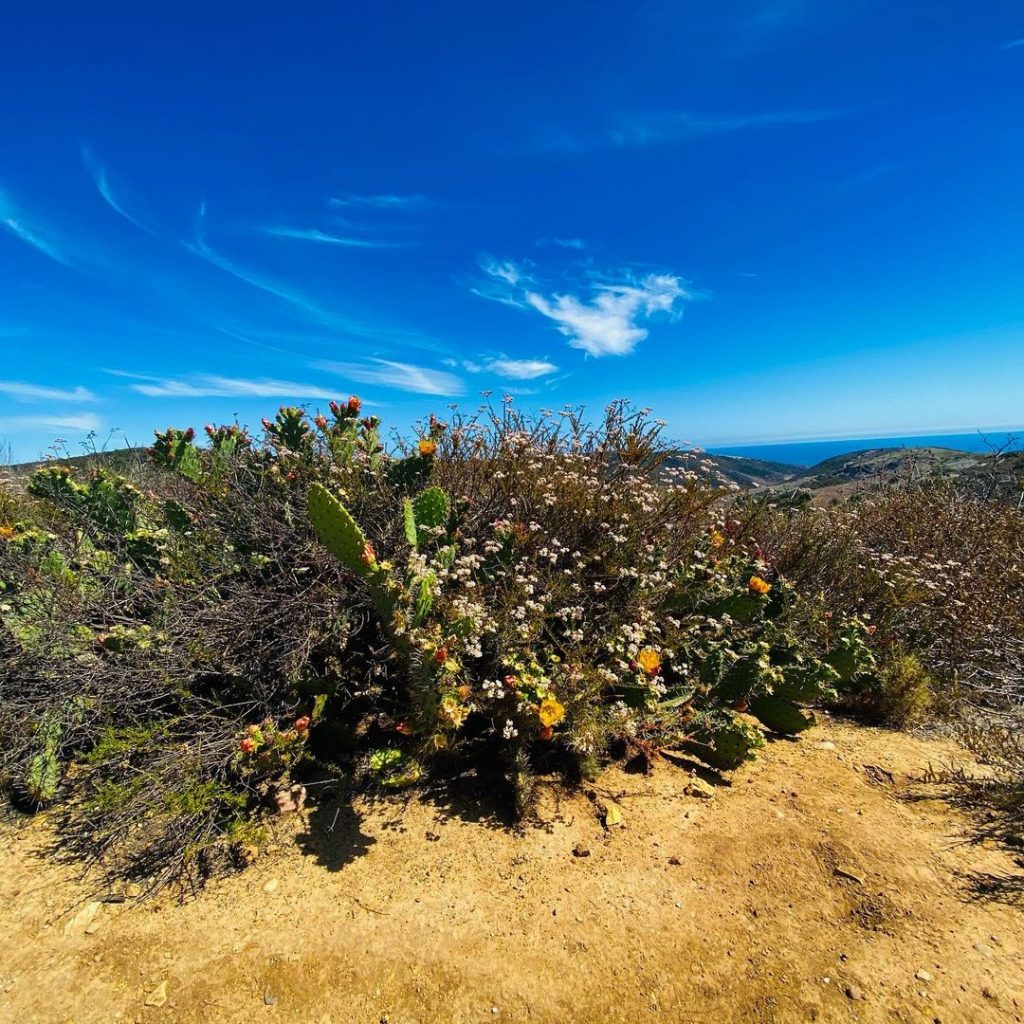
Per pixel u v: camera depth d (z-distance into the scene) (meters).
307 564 3.19
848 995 1.77
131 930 1.96
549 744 2.88
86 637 2.78
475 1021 1.72
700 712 2.99
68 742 2.62
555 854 2.34
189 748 2.39
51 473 3.66
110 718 2.56
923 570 4.57
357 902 2.09
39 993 1.74
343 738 2.71
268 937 1.94
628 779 2.82
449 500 3.52
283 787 2.58
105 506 3.71
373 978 1.83
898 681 3.46
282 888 2.14
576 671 2.73
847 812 2.61
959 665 3.91
